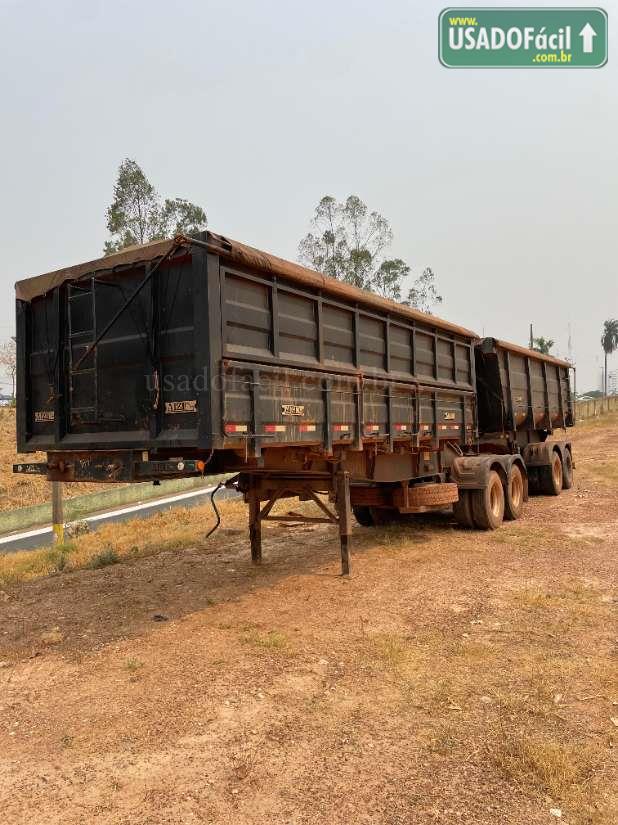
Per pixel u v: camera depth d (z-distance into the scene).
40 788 3.19
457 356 10.32
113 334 5.61
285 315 5.96
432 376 9.29
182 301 5.14
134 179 28.66
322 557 8.33
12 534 17.81
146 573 7.95
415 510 8.85
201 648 5.07
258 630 5.45
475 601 6.05
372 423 7.40
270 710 3.94
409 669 4.48
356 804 2.95
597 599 6.01
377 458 8.12
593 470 18.55
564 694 4.03
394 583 6.83
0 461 28.55
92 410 5.72
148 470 5.27
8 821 2.92
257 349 5.53
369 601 6.18
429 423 9.04
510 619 5.50
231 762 3.35
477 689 4.14
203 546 9.59
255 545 8.07
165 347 5.23
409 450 8.80
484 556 8.00
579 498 13.09
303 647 5.00
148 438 5.27
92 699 4.23
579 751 3.35
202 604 6.37
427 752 3.38
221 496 21.33
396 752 3.39
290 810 2.92
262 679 4.41
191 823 2.85
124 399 5.51
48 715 4.04
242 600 6.42
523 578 6.84
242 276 5.33
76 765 3.39
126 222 28.62
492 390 12.39
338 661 4.69
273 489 7.86
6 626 6.00
